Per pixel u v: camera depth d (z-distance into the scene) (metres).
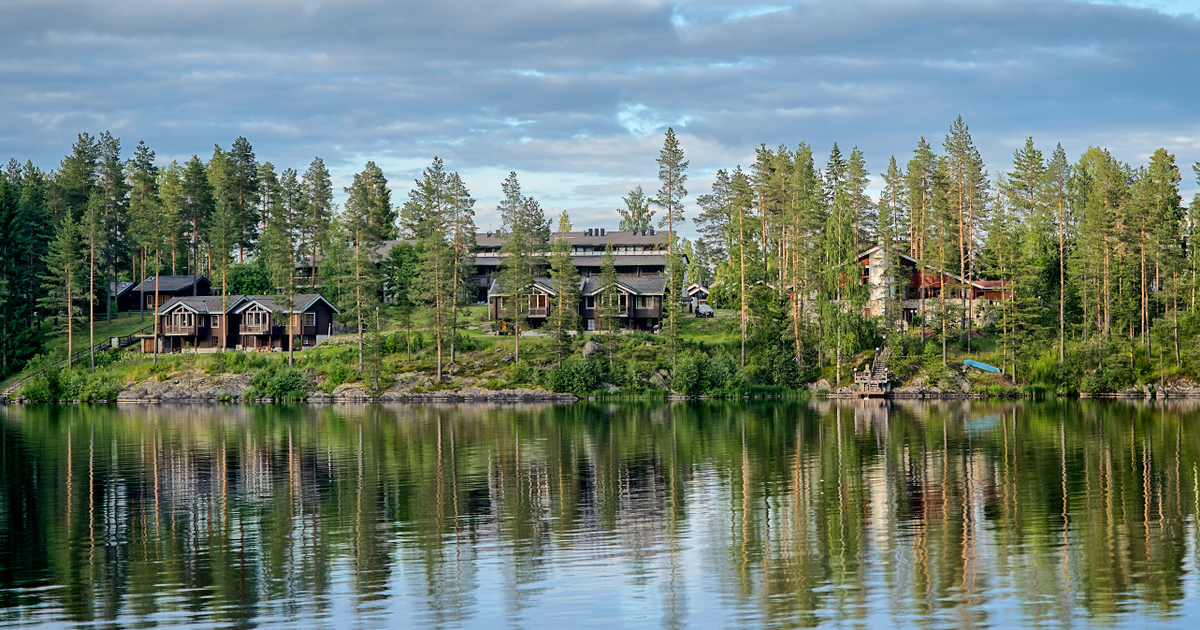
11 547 33.00
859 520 35.97
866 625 24.34
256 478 46.19
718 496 40.78
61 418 80.19
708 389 94.31
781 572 29.09
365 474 47.09
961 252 106.81
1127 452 52.34
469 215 102.75
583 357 98.94
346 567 30.06
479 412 82.06
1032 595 26.64
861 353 100.12
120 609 26.28
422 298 100.88
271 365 101.31
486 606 26.16
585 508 38.53
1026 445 55.75
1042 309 99.88
